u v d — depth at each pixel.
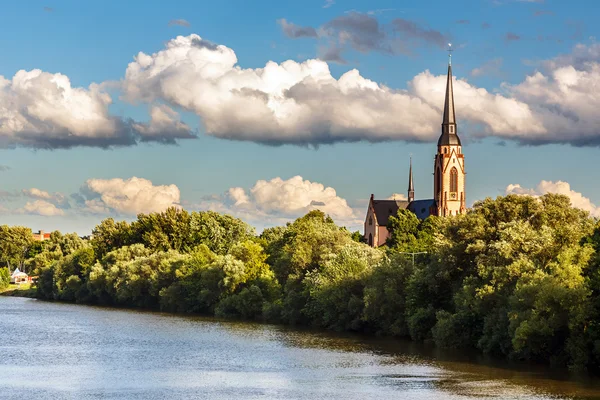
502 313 102.50
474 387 85.50
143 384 89.38
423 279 123.25
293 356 110.81
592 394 81.25
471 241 118.50
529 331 91.44
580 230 109.31
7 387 87.38
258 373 96.50
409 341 127.50
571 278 92.88
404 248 194.12
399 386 86.88
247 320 170.38
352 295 141.62
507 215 120.44
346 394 82.94
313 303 152.00
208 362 105.50
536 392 82.56
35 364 103.94
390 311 132.38
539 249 106.25
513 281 104.81
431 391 83.81
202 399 81.06
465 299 110.69
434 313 122.44
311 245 169.25
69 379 92.44
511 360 103.19
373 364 102.69
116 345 124.00
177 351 116.75
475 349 114.50
